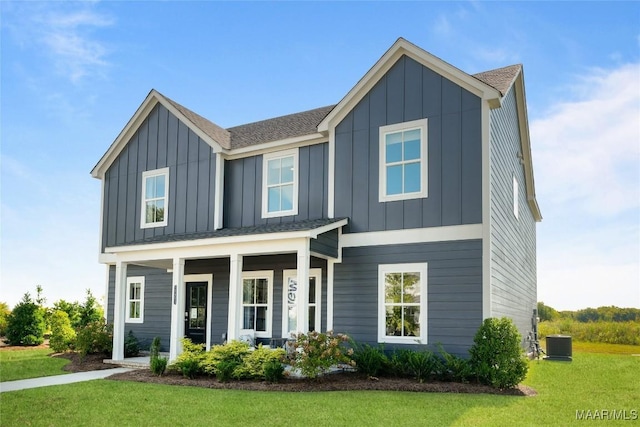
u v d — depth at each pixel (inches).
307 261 455.5
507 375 391.9
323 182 547.5
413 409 321.7
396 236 482.9
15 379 462.6
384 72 509.4
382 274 484.4
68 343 671.8
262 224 581.9
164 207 648.4
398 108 498.9
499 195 499.5
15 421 300.0
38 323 813.9
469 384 405.7
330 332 432.5
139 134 684.1
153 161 666.8
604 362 634.2
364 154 511.5
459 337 441.4
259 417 302.8
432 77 484.7
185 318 644.1
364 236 498.6
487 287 436.1
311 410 319.0
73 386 414.6
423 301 461.4
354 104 523.2
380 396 363.3
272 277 578.2
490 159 458.9
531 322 779.4
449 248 456.8
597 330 956.6
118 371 511.2
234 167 616.1
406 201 483.2
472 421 292.4
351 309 494.3
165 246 533.3
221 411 318.3
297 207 561.0
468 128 462.6
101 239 699.4
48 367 544.1
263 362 426.0
